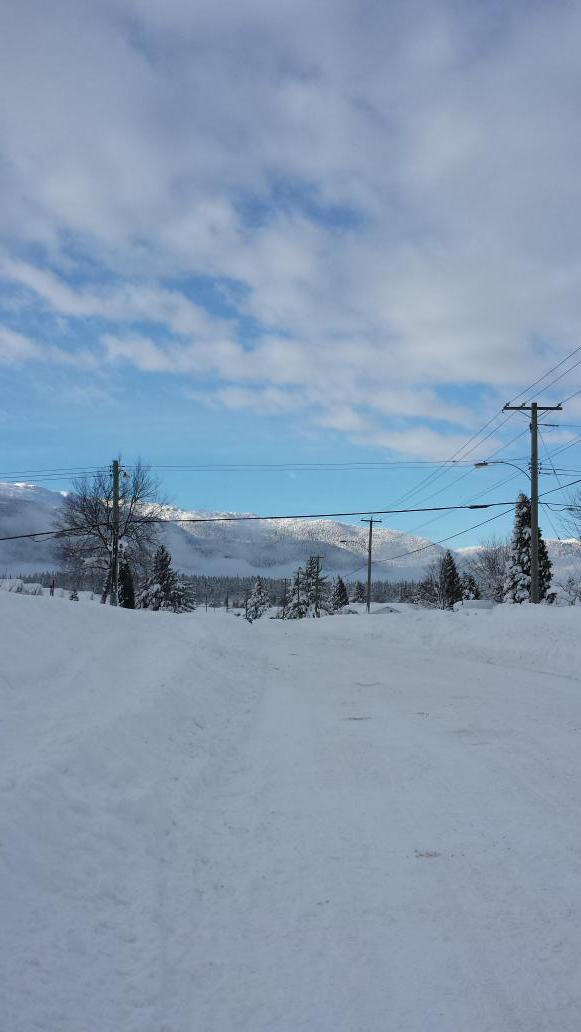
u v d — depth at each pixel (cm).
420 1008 326
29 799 452
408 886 455
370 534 6438
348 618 3244
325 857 504
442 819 580
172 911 414
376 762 765
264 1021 316
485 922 407
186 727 832
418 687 1334
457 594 7069
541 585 5362
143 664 1070
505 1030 311
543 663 1727
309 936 392
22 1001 297
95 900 401
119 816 509
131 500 4503
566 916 412
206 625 2056
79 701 774
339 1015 321
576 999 333
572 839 532
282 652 2011
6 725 631
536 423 2841
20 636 946
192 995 334
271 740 873
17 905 360
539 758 771
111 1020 305
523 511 5422
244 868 484
